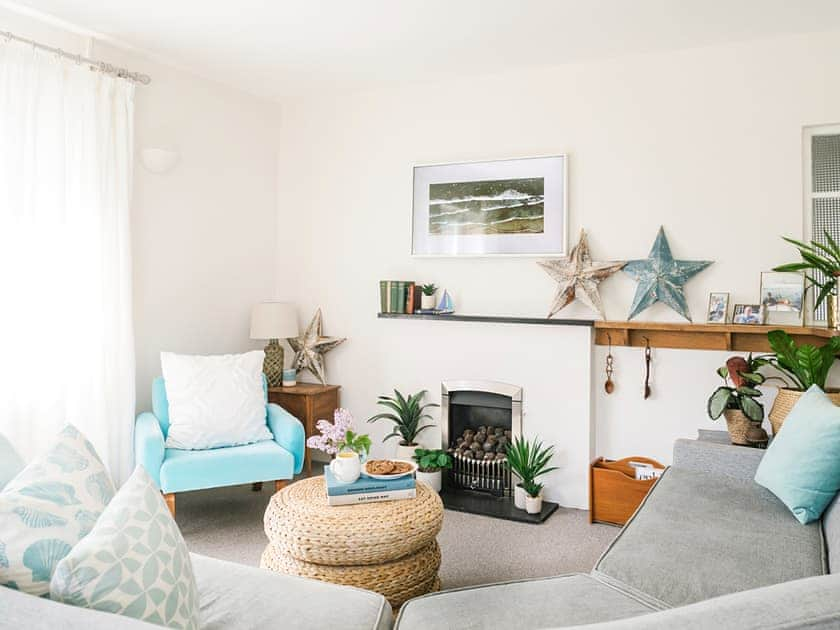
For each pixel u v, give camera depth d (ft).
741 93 11.09
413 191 13.67
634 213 11.87
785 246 10.83
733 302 11.14
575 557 9.61
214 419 10.91
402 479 8.20
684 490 8.00
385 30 10.74
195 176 13.11
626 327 11.53
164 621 4.13
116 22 10.42
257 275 14.76
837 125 10.63
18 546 4.19
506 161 12.81
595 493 11.14
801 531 6.68
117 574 3.95
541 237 12.51
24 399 9.66
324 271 14.79
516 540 10.32
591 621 4.99
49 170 9.98
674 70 11.54
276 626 4.91
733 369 10.09
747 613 2.50
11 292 9.47
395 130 13.99
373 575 7.30
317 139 14.85
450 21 10.36
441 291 13.56
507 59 12.07
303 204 15.05
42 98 9.93
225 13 10.11
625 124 11.92
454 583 8.70
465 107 13.28
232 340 14.08
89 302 10.51
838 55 10.47
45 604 3.57
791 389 9.65
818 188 10.82
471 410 13.32
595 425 12.15
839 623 2.39
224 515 11.45
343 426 9.30
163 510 4.80
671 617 2.64
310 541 7.23
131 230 11.76
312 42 11.27
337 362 14.57
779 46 10.84
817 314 10.80
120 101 11.08
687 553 6.10
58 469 4.99
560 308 12.13
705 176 11.34
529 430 12.33
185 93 12.84
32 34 10.21
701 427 11.33
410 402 13.29
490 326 12.73
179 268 12.78
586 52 11.67
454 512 11.74
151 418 10.93
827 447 6.82
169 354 11.43
